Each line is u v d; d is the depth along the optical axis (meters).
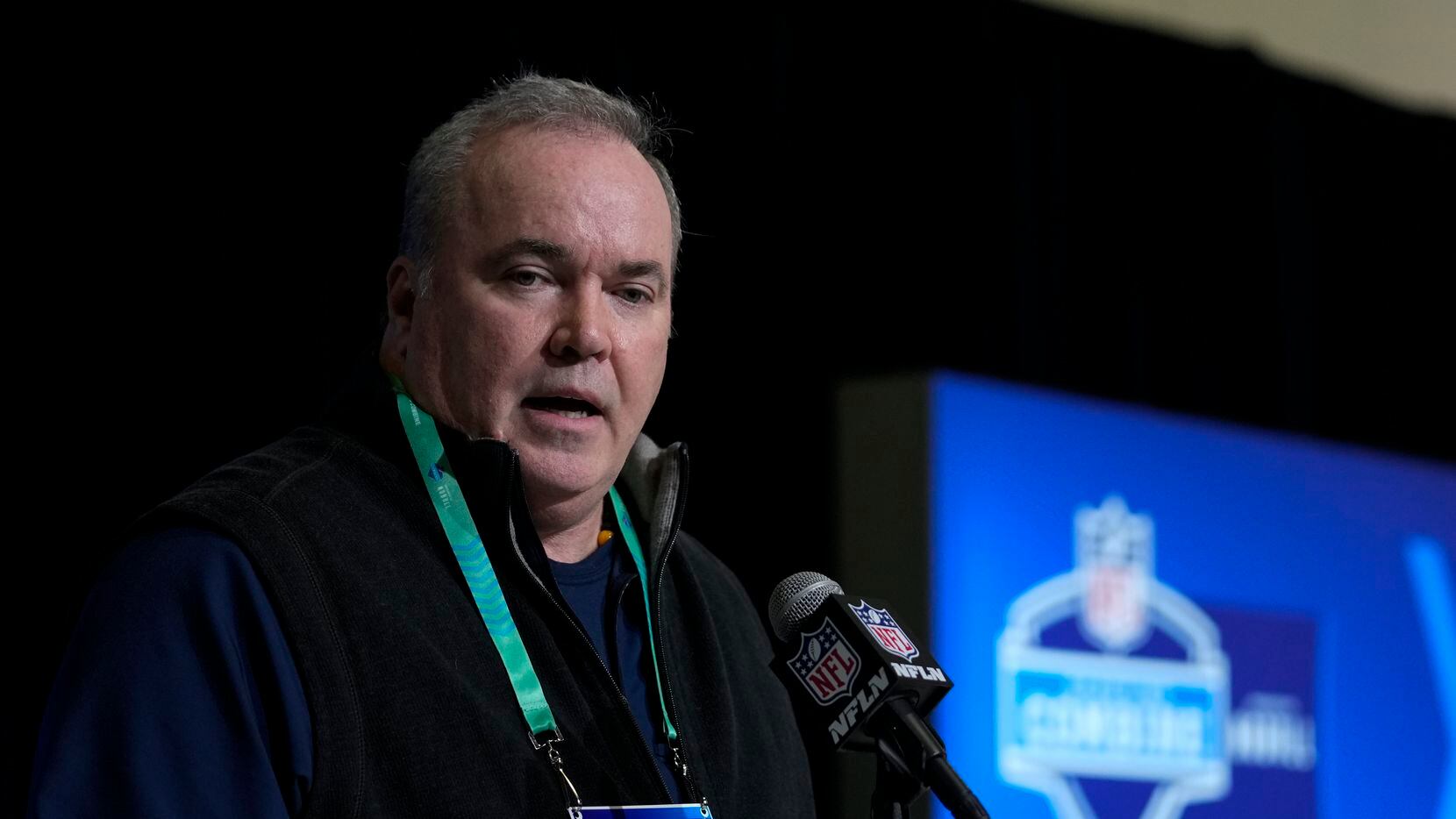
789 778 2.11
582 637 1.82
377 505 1.79
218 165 4.08
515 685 1.75
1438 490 5.59
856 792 4.39
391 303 2.00
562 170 1.88
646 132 2.04
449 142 1.96
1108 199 5.91
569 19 4.71
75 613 1.75
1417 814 5.23
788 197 5.18
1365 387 6.44
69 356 3.83
